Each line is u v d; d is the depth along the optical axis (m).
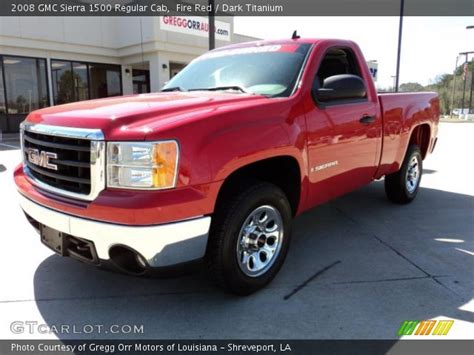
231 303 3.01
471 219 4.91
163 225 2.42
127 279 3.39
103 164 2.47
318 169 3.48
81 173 2.60
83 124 2.59
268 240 3.21
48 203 2.74
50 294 3.14
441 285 3.26
